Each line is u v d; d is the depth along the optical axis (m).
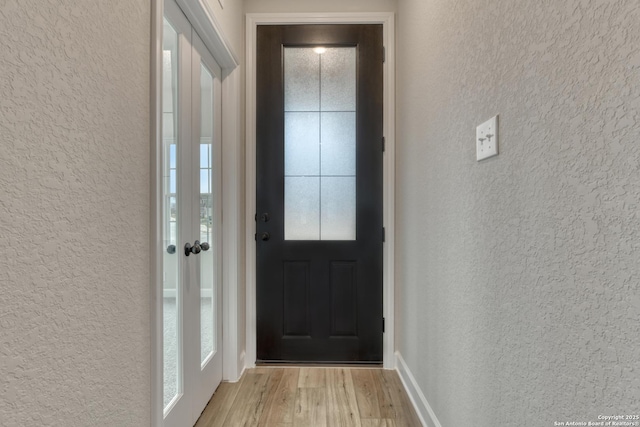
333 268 2.21
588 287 0.60
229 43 1.82
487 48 0.96
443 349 1.33
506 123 0.86
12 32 0.56
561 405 0.66
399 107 2.11
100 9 0.78
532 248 0.75
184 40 1.43
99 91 0.78
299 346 2.21
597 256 0.58
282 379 2.00
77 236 0.71
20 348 0.58
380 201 2.21
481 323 1.00
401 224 2.06
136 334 0.93
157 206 1.02
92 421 0.76
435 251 1.42
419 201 1.67
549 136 0.69
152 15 1.01
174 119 1.38
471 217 1.07
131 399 0.91
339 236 2.23
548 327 0.70
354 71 2.24
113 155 0.83
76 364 0.71
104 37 0.79
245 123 2.18
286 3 2.19
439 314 1.38
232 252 1.98
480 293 1.01
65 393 0.68
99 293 0.78
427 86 1.54
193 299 1.53
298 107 2.24
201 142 1.68
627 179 0.52
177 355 1.40
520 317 0.80
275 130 2.21
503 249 0.88
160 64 1.04
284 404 1.73
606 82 0.56
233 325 1.98
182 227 1.43
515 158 0.82
